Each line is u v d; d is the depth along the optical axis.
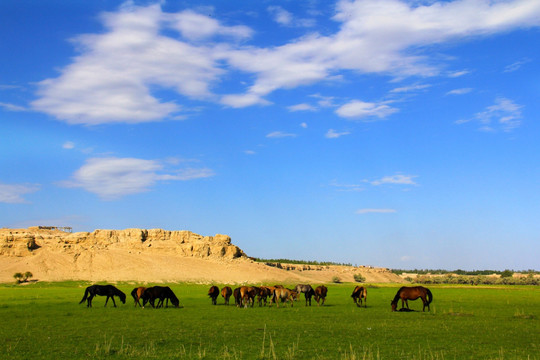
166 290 52.34
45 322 37.62
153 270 148.38
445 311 48.09
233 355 24.48
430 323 37.41
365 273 199.25
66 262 149.50
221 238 183.25
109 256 156.50
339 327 34.84
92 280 136.12
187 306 54.22
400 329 33.91
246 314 44.16
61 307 52.19
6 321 38.41
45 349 26.02
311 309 50.00
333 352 25.47
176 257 163.62
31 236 159.88
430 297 47.88
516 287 133.50
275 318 40.69
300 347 26.91
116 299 66.56
